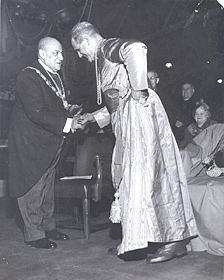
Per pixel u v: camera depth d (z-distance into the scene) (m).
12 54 6.14
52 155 3.59
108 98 3.12
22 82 3.57
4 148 5.39
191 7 6.47
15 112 3.66
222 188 3.16
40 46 3.71
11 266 3.02
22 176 3.54
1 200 6.37
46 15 5.68
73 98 5.54
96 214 5.05
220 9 6.30
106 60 3.06
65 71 5.45
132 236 2.83
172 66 6.83
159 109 3.03
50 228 3.83
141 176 2.89
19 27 5.87
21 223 4.74
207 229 3.18
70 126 3.56
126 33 6.72
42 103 3.58
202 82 6.77
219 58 6.76
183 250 3.11
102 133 4.72
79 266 2.98
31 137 3.57
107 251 3.37
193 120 5.23
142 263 3.00
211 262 2.96
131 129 2.94
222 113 6.25
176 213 2.92
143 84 2.83
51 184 3.78
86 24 3.17
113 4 6.29
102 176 3.91
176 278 2.64
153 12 6.61
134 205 2.86
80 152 4.68
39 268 2.96
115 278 2.69
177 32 6.88
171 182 2.97
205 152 3.85
